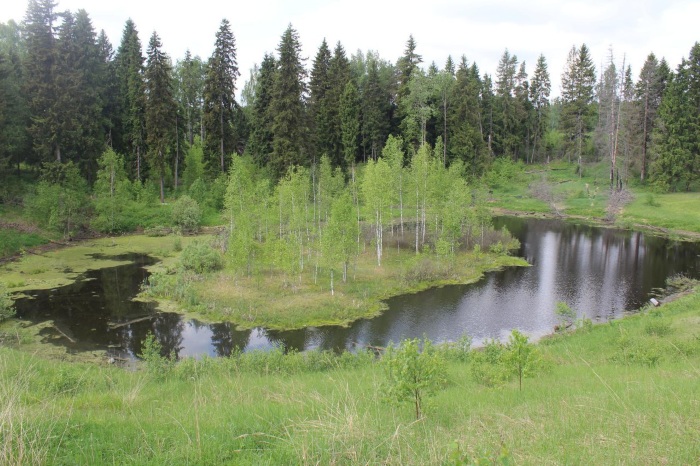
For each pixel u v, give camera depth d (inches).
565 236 1993.1
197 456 247.3
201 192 2225.6
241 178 1701.5
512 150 3361.2
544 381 505.7
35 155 1979.6
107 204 1920.5
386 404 370.3
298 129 2202.3
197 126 3048.7
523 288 1284.4
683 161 2317.9
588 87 3137.3
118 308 1078.4
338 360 721.6
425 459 239.6
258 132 2480.3
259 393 464.1
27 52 2153.1
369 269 1414.9
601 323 990.4
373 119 2694.4
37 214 1754.4
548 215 2459.4
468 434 285.7
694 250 1705.2
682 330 775.7
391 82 3117.6
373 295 1190.3
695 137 2322.8
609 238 1939.0
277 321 1005.8
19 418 265.9
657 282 1327.5
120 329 959.0
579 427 297.4
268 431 288.2
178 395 491.8
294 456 242.5
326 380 546.6
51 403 374.9
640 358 621.9
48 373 569.3
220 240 1697.8
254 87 3646.7
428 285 1305.4
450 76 3070.9
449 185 1900.8
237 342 910.4
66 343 880.3
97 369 666.8
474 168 2842.0
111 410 388.8
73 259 1524.4
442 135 2935.5
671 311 954.1
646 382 449.7
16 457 221.3
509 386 490.0
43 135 1898.4
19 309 1055.6
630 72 3112.7
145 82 2122.3
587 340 806.5
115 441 268.1
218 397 436.8
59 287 1223.5
